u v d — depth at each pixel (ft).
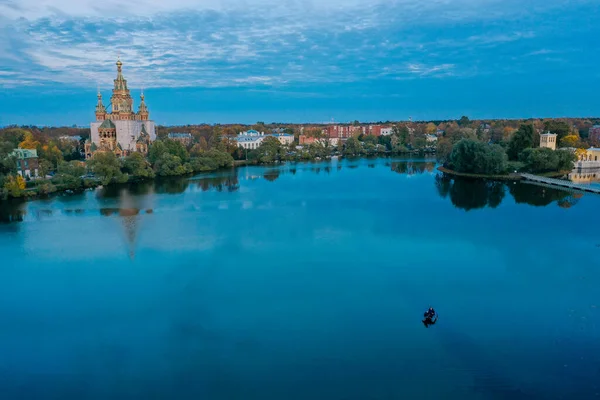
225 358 174.40
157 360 173.99
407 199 478.59
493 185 570.46
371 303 218.79
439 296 226.17
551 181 564.71
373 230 346.95
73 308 217.15
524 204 448.65
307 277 250.78
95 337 191.01
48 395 155.33
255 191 538.88
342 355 175.42
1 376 166.30
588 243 311.27
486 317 204.33
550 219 382.42
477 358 172.55
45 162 615.16
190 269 264.72
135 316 208.33
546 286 237.86
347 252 293.84
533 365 167.73
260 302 220.43
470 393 152.66
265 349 179.83
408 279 247.29
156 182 628.28
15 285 244.22
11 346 185.47
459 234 335.26
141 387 158.30
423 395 151.64
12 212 419.95
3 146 579.89
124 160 654.53
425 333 190.80
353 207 435.12
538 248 300.40
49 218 394.93
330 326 197.06
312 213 408.05
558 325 196.85
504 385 156.56
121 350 181.37
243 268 265.54
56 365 172.14
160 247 306.35
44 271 264.52
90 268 268.41
